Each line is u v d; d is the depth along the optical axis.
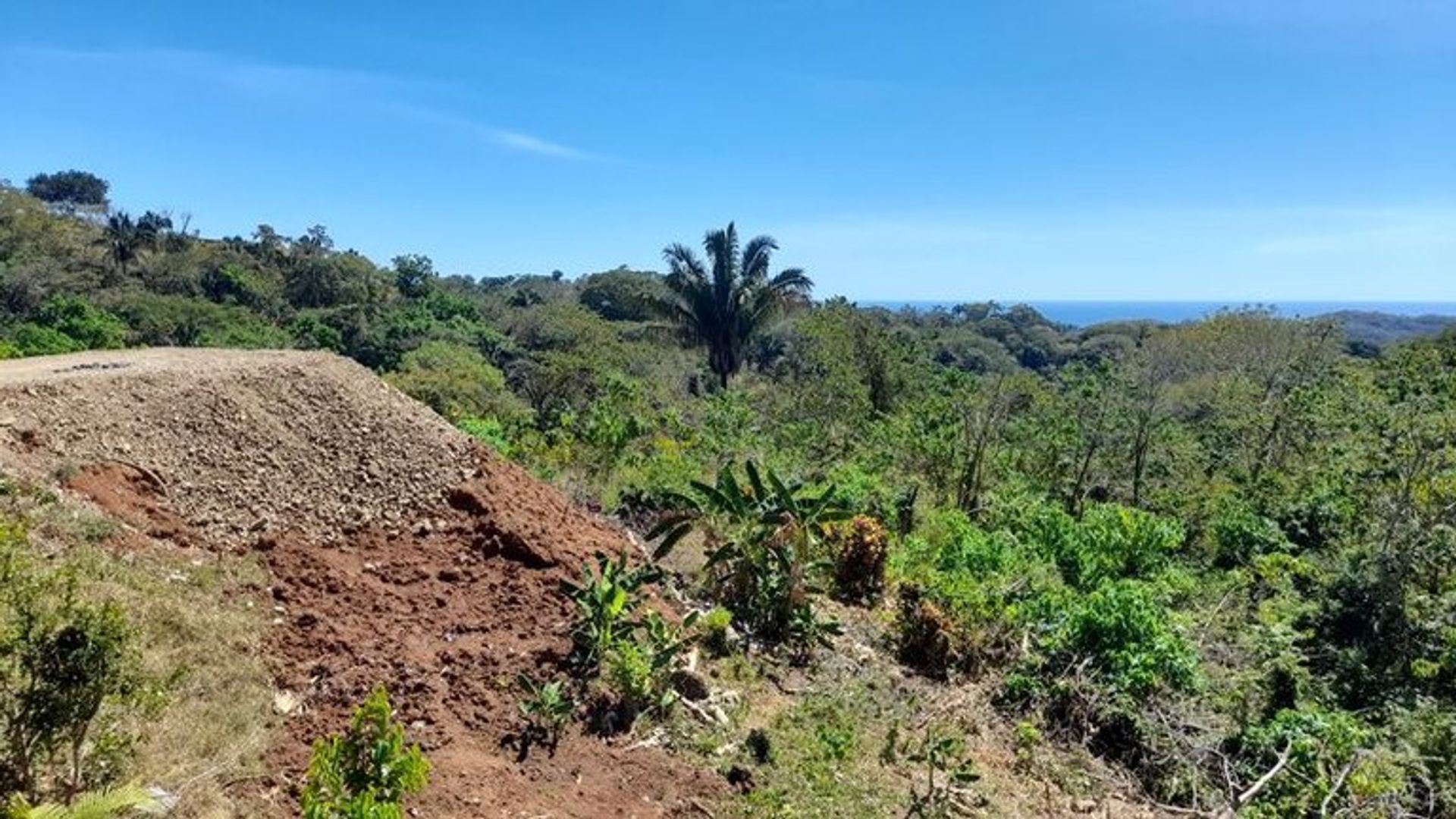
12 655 3.72
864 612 9.49
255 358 9.31
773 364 38.41
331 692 5.39
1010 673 8.41
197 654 5.28
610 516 10.29
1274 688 9.02
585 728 5.81
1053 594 9.65
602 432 13.88
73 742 3.95
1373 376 23.91
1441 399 18.36
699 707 6.44
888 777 6.28
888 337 27.89
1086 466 20.83
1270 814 6.75
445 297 46.25
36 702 3.71
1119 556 13.04
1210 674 9.13
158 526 6.42
